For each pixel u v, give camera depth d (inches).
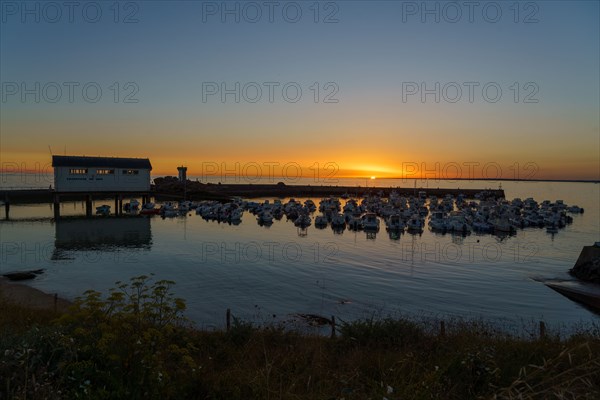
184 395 209.3
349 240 2016.5
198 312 887.7
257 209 3186.5
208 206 2970.0
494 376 245.0
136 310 238.8
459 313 939.3
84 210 2945.4
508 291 1146.7
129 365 204.8
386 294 1083.9
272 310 920.3
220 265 1384.1
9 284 1082.7
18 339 218.7
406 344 391.9
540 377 215.8
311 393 217.2
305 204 3663.9
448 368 259.6
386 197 5059.1
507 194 6771.7
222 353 363.3
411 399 202.8
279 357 332.8
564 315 952.3
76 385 187.9
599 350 315.9
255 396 217.2
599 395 173.6
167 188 4237.2
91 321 233.9
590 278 1258.0
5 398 168.7
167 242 1831.9
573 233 2361.0
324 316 883.4
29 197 3415.4
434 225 2437.3
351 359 327.6
